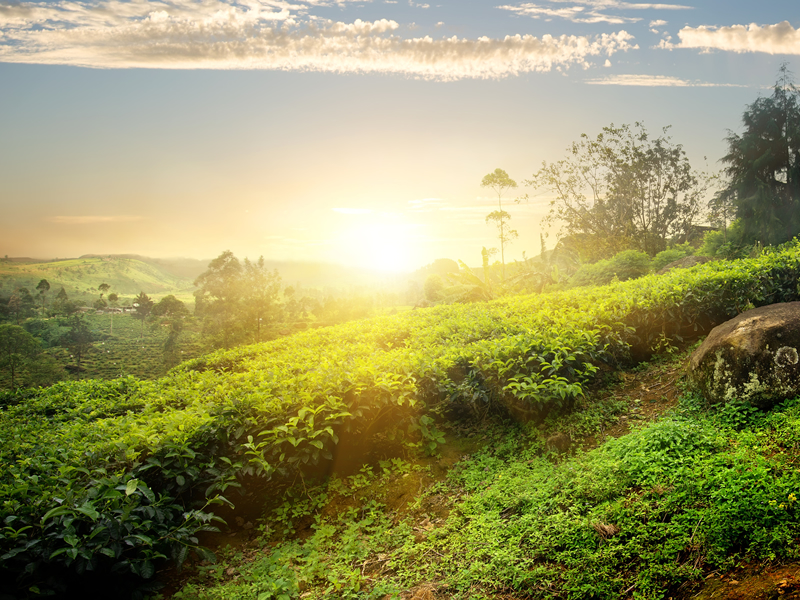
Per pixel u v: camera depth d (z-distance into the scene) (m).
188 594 3.84
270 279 62.97
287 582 3.81
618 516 3.51
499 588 3.31
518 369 6.25
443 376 6.55
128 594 3.90
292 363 9.52
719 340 5.20
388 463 5.71
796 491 3.09
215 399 6.45
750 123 21.14
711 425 4.61
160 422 5.43
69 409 8.61
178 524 4.64
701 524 3.14
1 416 8.47
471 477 5.12
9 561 3.46
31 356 67.81
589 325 7.27
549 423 5.89
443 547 4.03
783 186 20.47
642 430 4.67
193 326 107.75
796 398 4.43
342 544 4.45
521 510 4.16
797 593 2.46
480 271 28.86
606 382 6.81
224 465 5.16
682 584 2.84
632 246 28.34
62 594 3.56
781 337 4.68
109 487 4.07
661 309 7.38
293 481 5.46
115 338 111.25
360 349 9.21
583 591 3.00
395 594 3.52
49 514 3.53
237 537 4.90
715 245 20.56
